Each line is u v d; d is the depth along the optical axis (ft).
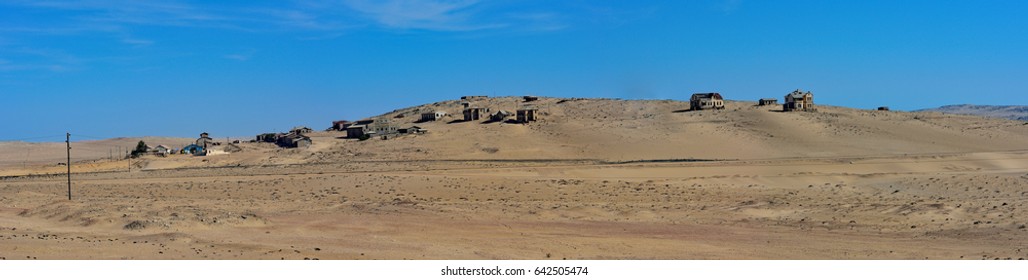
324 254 185.06
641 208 298.35
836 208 288.10
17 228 232.32
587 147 646.33
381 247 202.69
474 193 367.45
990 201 297.94
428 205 310.65
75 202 326.85
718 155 586.86
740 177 413.39
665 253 199.11
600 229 246.47
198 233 224.12
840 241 220.23
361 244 207.72
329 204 321.52
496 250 201.05
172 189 403.75
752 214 281.74
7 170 602.44
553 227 250.16
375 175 437.99
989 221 246.68
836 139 646.33
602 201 335.06
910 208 277.85
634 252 200.95
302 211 290.15
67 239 198.49
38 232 221.25
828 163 497.46
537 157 601.21
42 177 503.61
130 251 180.45
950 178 385.50
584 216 279.28
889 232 239.09
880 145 616.80
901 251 199.62
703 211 291.38
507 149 643.45
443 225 251.60
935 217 260.42
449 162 560.61
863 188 372.17
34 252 174.19
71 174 530.68
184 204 320.29
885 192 358.84
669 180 411.34
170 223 232.53
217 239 211.20
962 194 342.23
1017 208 266.77
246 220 246.47
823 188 374.43
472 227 247.70
